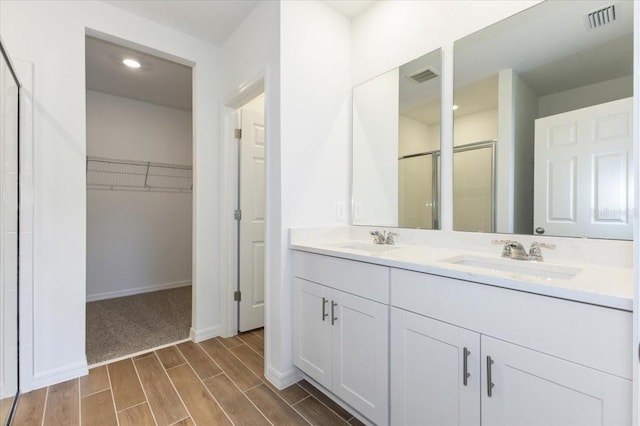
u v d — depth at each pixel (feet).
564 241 4.25
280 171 6.02
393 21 6.38
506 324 3.13
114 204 12.25
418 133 5.98
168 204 13.57
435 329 3.74
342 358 5.01
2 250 5.09
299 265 5.96
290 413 5.16
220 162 8.46
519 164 4.70
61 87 6.17
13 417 5.02
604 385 2.56
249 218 8.75
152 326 9.01
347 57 7.17
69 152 6.26
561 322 2.79
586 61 4.16
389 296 4.29
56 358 6.07
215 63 8.41
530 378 2.98
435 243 5.71
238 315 8.57
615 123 3.92
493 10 4.99
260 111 9.04
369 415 4.56
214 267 8.39
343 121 7.08
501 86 4.90
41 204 5.94
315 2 6.56
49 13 6.06
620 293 2.52
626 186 3.82
